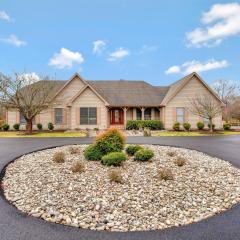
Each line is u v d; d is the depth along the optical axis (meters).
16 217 4.70
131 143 14.60
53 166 8.37
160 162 9.02
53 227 4.32
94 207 5.17
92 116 25.39
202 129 25.48
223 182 7.02
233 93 41.84
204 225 4.43
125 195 5.82
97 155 9.16
